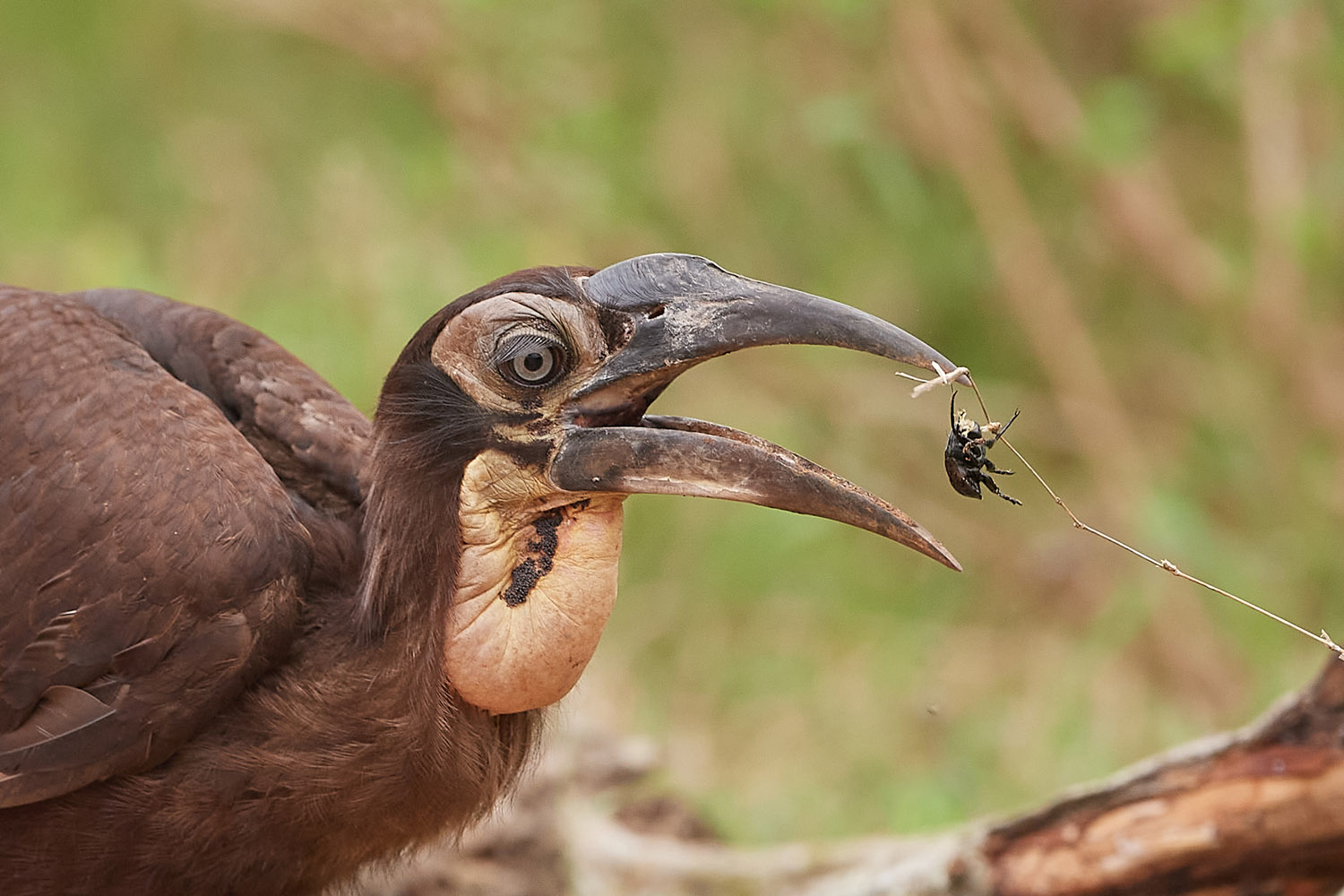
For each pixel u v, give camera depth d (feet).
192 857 21.06
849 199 46.83
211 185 49.90
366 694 21.08
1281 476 43.29
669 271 21.30
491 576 21.29
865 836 32.37
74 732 20.42
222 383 23.89
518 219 44.98
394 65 46.85
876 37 45.68
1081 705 36.55
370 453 22.16
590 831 29.68
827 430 43.93
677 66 47.47
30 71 53.42
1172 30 42.65
